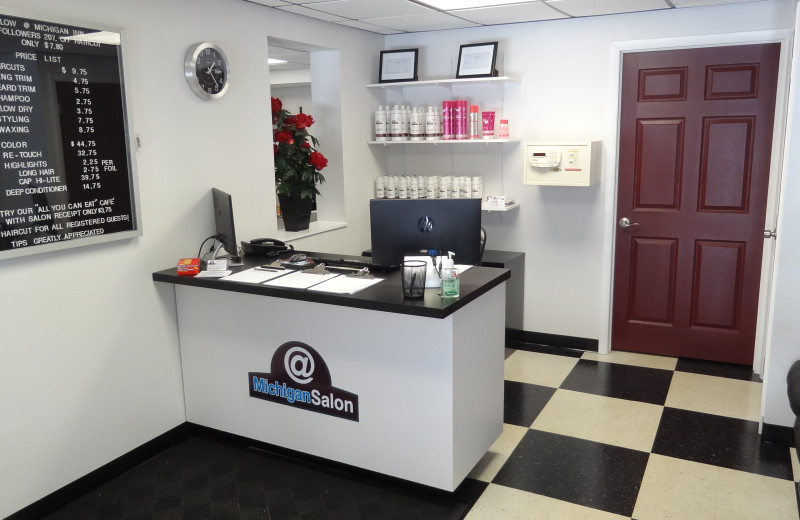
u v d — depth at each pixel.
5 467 2.36
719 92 3.70
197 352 3.01
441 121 4.25
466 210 2.68
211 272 2.80
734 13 3.54
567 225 4.18
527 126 4.17
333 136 4.12
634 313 4.18
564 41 3.96
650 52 3.81
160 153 2.85
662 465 2.79
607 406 3.40
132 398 2.83
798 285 2.78
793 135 2.69
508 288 4.14
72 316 2.54
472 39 4.22
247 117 3.32
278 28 3.49
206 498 2.60
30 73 2.28
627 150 3.98
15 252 2.28
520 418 3.27
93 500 2.60
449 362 2.37
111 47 2.55
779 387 2.90
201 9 2.99
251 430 2.96
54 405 2.51
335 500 2.57
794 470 2.72
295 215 3.84
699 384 3.67
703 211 3.87
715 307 3.95
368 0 3.26
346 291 2.50
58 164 2.40
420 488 2.61
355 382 2.61
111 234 2.62
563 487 2.63
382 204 2.72
